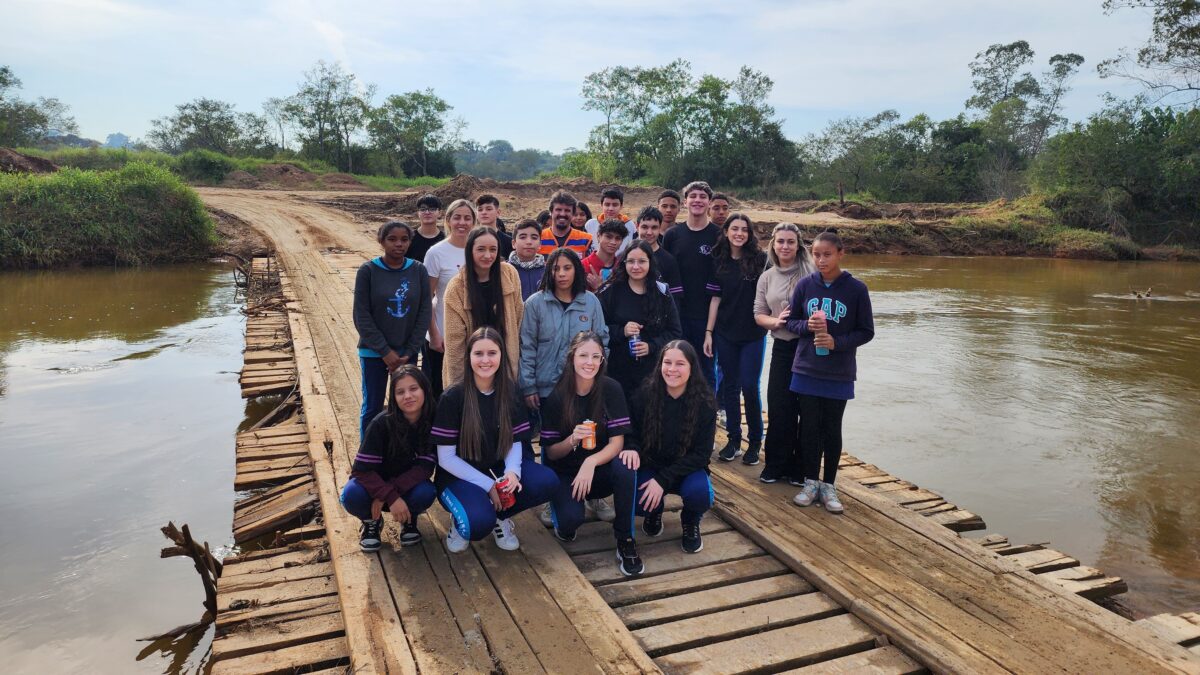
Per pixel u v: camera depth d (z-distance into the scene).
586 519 4.61
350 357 8.74
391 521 4.38
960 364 10.63
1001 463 6.84
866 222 30.38
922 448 7.21
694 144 52.78
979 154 49.28
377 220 27.45
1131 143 31.73
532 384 4.50
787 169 52.00
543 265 5.09
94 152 36.94
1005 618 3.46
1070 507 5.94
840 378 4.55
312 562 4.16
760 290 5.08
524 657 3.12
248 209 26.59
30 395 8.24
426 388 3.88
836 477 5.25
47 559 4.78
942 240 29.92
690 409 4.03
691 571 4.02
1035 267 25.53
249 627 3.50
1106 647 3.24
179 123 56.94
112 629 4.08
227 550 4.92
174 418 7.58
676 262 5.34
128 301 14.58
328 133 55.81
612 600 3.71
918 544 4.20
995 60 61.62
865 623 3.55
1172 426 7.90
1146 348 11.82
